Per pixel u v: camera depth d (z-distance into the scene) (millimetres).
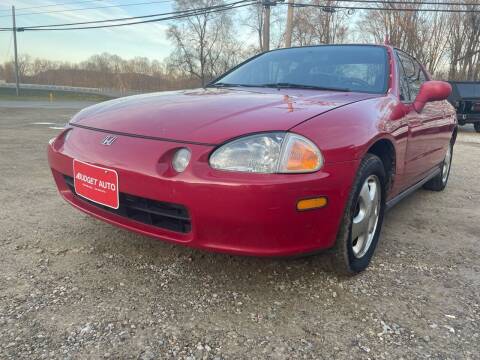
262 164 1844
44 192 3852
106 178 2131
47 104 26422
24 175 4527
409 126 2803
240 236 1896
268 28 19219
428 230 3316
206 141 1937
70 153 2359
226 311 2006
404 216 3674
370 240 2510
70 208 3381
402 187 3076
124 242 2727
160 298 2094
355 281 2355
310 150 1907
